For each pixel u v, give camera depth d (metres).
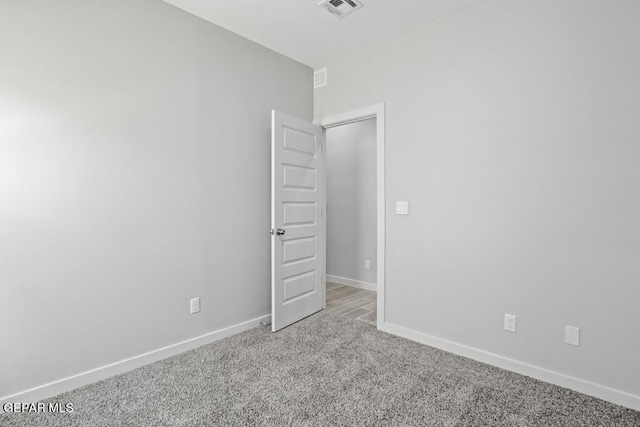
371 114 3.02
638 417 1.73
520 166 2.17
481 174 2.35
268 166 3.10
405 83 2.76
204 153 2.61
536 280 2.12
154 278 2.34
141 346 2.29
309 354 2.46
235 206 2.84
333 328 2.99
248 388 2.00
